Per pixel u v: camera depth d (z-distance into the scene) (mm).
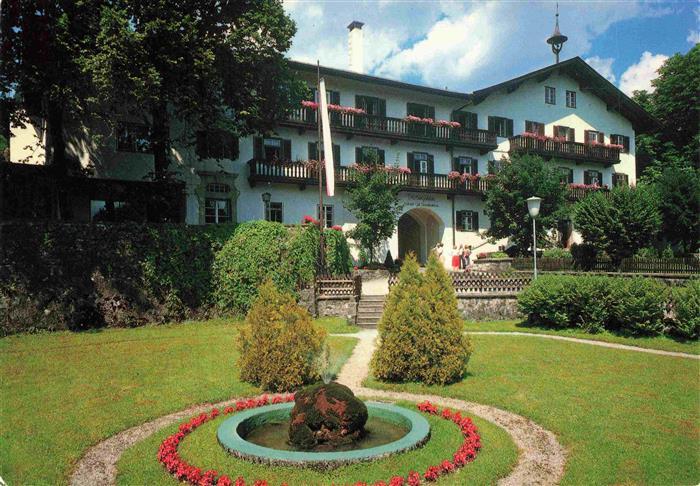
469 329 16531
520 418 7898
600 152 39312
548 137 36875
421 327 9773
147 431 7574
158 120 19906
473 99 33812
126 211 21453
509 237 34188
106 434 7355
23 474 6062
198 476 5578
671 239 30703
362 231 27203
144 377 10438
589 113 40375
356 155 30844
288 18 20125
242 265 18844
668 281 20281
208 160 25859
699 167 36875
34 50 15766
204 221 25578
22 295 15672
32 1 15609
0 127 18219
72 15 16266
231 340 14570
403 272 10281
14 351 13078
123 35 15258
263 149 27859
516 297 18422
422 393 9281
